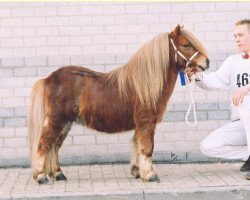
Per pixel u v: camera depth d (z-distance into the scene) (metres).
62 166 6.63
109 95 5.65
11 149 6.66
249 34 5.68
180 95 6.69
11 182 5.83
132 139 5.84
